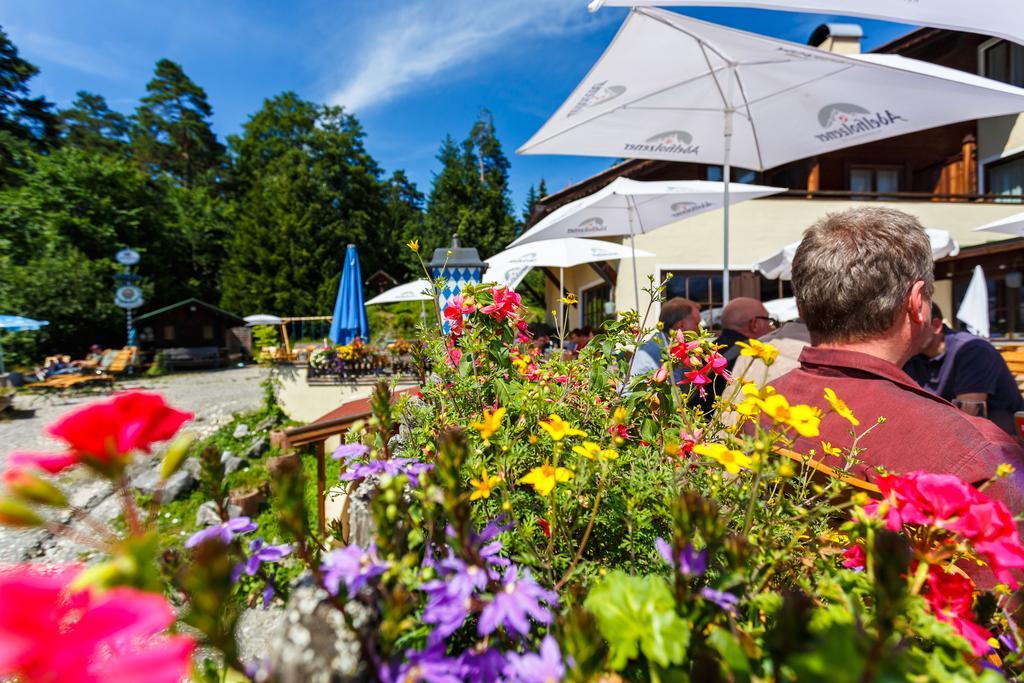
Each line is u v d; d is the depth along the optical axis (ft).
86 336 71.20
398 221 140.36
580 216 15.78
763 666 1.42
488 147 154.30
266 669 1.41
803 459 3.31
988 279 30.45
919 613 1.62
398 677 1.48
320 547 2.10
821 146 13.99
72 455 1.32
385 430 2.61
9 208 75.66
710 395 5.48
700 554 1.57
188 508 16.46
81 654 1.00
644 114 13.44
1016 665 1.98
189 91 151.53
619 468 3.04
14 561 12.21
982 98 10.00
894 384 4.20
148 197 97.09
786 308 26.73
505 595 1.62
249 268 104.47
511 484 3.25
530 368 4.65
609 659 1.49
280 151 132.05
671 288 31.14
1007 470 2.27
